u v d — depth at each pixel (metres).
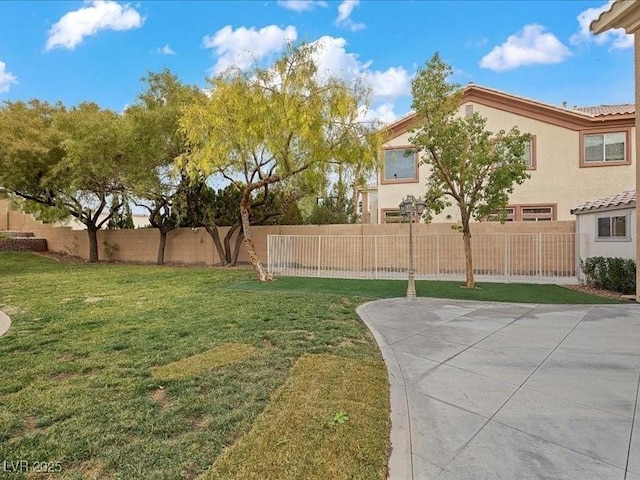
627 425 3.16
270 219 18.06
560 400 3.64
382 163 12.28
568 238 13.13
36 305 8.40
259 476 2.46
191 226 18.77
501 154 10.06
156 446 2.80
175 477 2.46
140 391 3.79
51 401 3.57
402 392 3.84
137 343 5.41
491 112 15.87
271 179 12.04
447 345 5.39
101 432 3.01
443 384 4.04
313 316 7.04
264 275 12.37
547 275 13.23
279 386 3.88
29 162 16.03
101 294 9.77
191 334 5.86
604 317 6.99
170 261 19.73
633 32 8.41
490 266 14.05
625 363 4.61
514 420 3.26
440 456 2.74
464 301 8.74
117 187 17.08
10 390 3.84
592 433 3.04
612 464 2.63
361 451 2.74
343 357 4.81
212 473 2.49
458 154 10.58
